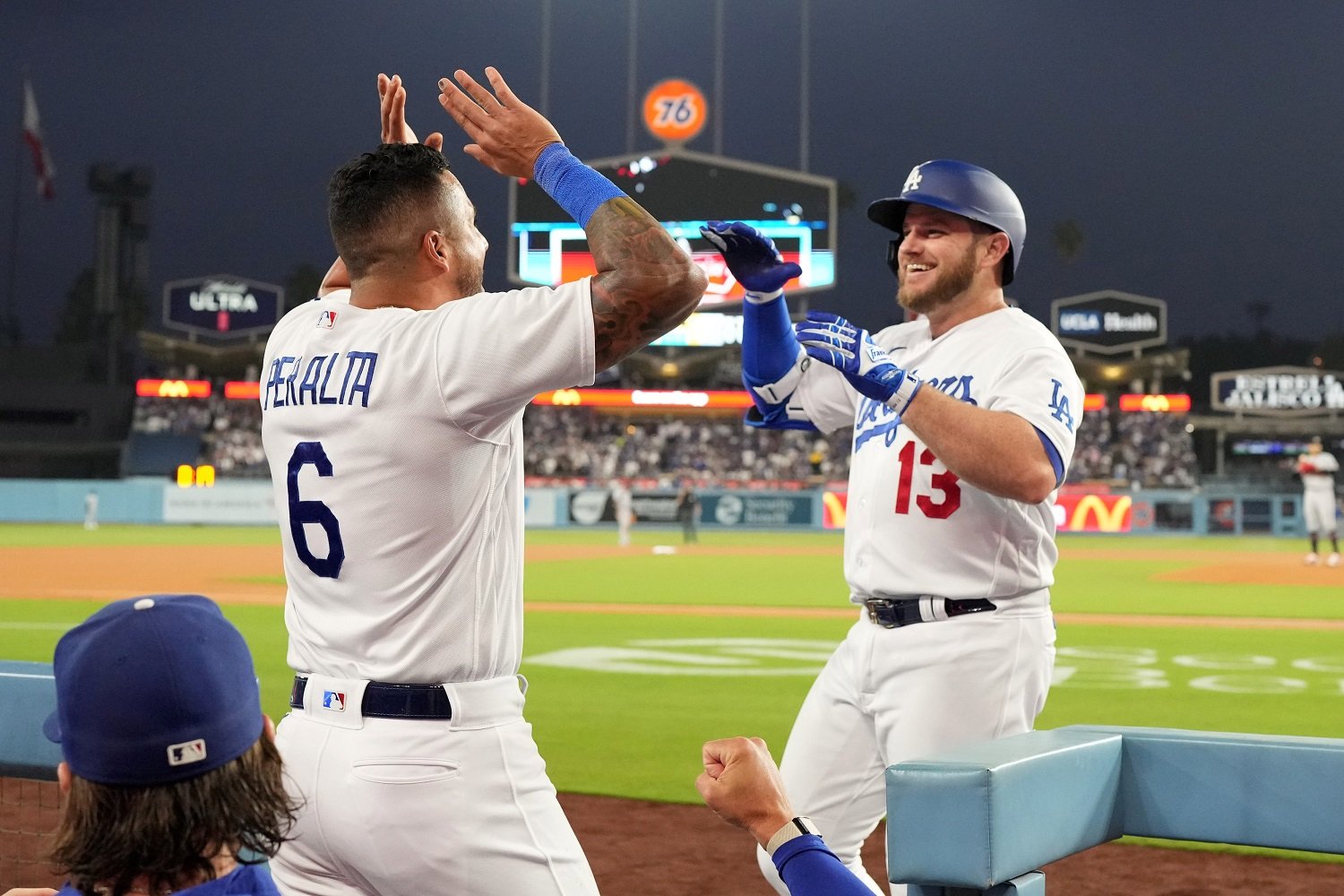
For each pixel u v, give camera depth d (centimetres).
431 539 246
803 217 4109
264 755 165
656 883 489
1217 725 802
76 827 154
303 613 260
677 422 4741
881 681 348
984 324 356
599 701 902
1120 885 488
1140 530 3991
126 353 5466
